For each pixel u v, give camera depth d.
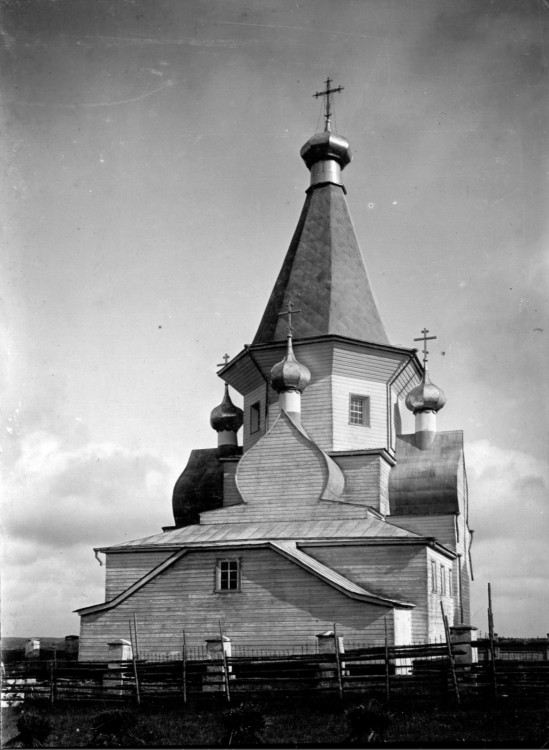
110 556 35.12
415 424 40.69
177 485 43.41
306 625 30.64
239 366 40.72
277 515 35.16
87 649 32.25
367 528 33.56
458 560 38.88
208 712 24.89
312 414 38.34
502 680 24.66
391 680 25.31
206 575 31.95
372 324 40.09
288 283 40.69
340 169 43.47
